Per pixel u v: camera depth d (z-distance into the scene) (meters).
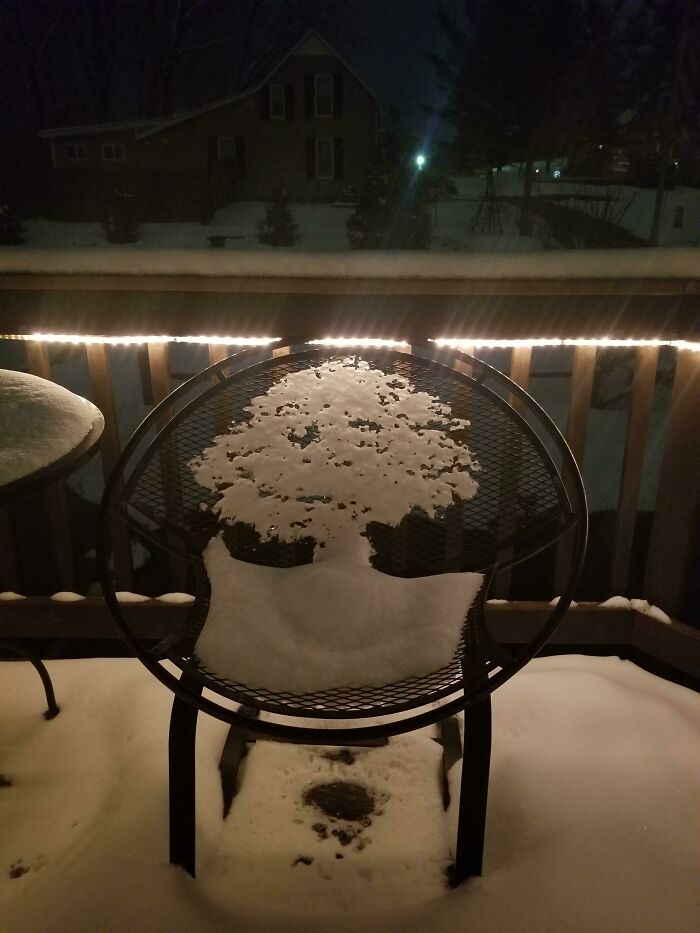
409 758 1.47
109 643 2.01
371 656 1.04
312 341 1.46
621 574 1.87
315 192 18.34
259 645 1.05
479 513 1.40
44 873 1.20
